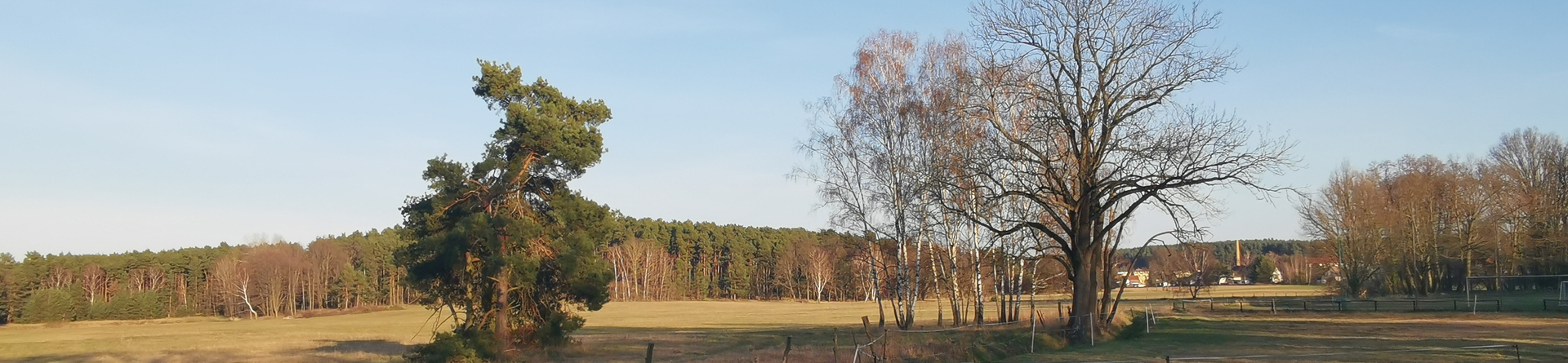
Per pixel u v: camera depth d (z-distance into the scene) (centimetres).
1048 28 3175
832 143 3809
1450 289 8125
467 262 3606
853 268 6103
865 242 4012
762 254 15812
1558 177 7194
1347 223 7688
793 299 14312
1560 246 6988
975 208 3747
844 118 3784
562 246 3784
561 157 3838
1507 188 7319
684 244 15975
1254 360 2605
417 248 3688
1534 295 6719
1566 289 6116
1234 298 7725
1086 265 3300
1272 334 3675
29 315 10419
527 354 3600
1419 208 7688
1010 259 4078
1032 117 3225
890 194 3744
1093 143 3247
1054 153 3434
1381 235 7606
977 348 2769
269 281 12275
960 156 3375
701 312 9725
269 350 4641
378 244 13900
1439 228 7719
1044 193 3366
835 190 3822
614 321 7912
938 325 4300
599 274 3897
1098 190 3278
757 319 7838
